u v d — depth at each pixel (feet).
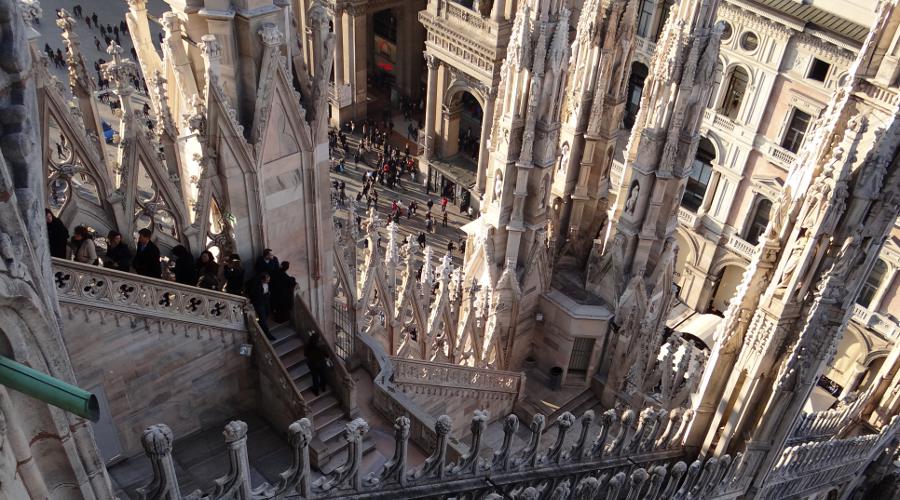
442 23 170.30
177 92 68.74
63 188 62.13
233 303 64.85
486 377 101.19
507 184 98.89
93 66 199.31
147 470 61.16
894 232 131.54
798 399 57.77
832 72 132.77
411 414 74.13
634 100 169.78
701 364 97.60
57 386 20.10
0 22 21.49
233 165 64.49
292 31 65.41
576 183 110.11
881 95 47.26
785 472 69.62
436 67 180.75
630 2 95.35
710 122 153.28
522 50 88.74
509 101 93.45
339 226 91.20
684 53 87.81
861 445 83.66
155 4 234.99
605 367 112.98
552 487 53.83
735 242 157.07
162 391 62.34
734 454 62.44
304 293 76.79
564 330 109.91
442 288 96.84
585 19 97.45
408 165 197.36
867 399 98.58
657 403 102.22
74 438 25.04
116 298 56.03
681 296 172.35
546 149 95.86
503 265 105.81
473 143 192.34
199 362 63.98
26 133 22.33
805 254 51.29
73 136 58.18
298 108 65.98
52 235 54.65
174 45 63.52
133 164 61.11
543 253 105.81
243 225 68.03
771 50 139.33
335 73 206.49
